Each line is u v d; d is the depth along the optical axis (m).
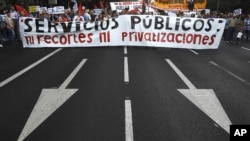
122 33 15.79
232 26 21.11
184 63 11.96
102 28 15.73
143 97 7.46
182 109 6.68
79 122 5.96
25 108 6.73
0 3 28.81
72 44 15.87
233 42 21.23
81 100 7.21
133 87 8.30
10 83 8.77
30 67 10.91
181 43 15.83
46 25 15.60
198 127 5.76
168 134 5.46
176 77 9.54
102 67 10.83
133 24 15.63
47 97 7.46
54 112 6.48
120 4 24.16
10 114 6.39
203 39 15.94
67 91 7.92
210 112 6.52
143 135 5.42
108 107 6.75
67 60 12.23
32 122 5.98
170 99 7.33
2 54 13.82
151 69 10.62
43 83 8.72
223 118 6.19
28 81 8.97
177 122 5.98
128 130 5.61
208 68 11.13
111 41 15.88
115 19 15.66
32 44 15.79
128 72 10.07
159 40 15.76
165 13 23.14
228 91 8.11
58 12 21.31
